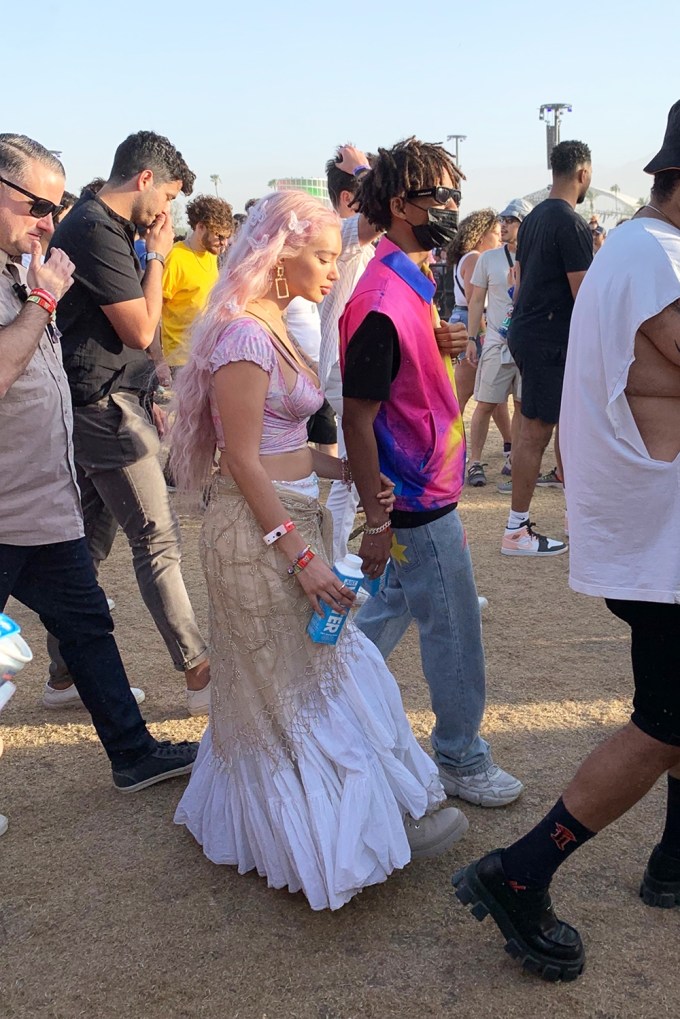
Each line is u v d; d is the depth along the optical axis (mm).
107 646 3115
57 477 2861
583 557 2229
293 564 2406
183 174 3467
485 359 7035
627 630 4500
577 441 2227
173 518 3604
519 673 4020
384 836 2459
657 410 2111
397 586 3074
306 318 5137
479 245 8156
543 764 3262
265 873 2586
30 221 2582
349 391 2518
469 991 2244
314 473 2801
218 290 2420
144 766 3188
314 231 2387
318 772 2461
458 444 2713
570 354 2283
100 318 3365
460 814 2709
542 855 2199
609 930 2432
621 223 2244
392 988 2260
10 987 2318
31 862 2824
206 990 2279
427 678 2912
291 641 2465
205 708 3740
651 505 2119
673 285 2021
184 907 2592
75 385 3371
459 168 2609
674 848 2475
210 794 2715
